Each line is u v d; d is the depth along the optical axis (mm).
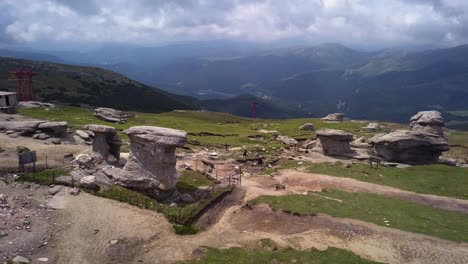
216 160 73188
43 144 67188
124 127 105750
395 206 47094
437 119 85312
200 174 59594
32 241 34344
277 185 55969
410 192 55375
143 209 42938
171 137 46781
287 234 38562
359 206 46500
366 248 35250
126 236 36438
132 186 47000
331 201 47875
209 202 45938
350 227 39844
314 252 33531
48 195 44500
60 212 40594
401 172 66438
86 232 36812
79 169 52656
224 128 129625
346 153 81688
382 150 79250
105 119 115812
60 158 59031
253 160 74312
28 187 46281
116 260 32188
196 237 37719
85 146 69438
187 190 52281
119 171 48594
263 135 112562
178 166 62375
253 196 50438
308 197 49094
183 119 162125
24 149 61281
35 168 52656
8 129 70688
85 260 31969
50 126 72188
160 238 36719
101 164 55531
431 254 34281
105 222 39094
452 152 96062
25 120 80562
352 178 61969
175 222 40469
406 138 76188
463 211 47531
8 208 40281
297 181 59562
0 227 36031
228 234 38656
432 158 78438
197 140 95188
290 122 157875
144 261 32125
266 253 33656
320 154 83250
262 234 38625
